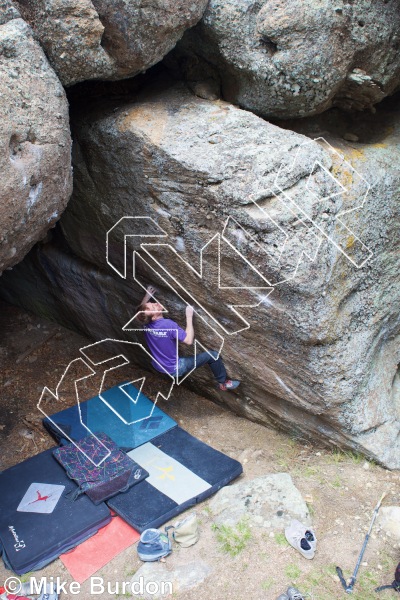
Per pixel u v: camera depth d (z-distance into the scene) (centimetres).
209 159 328
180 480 381
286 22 321
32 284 538
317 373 357
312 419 392
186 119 350
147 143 344
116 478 379
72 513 358
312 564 318
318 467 388
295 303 334
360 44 333
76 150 385
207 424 446
